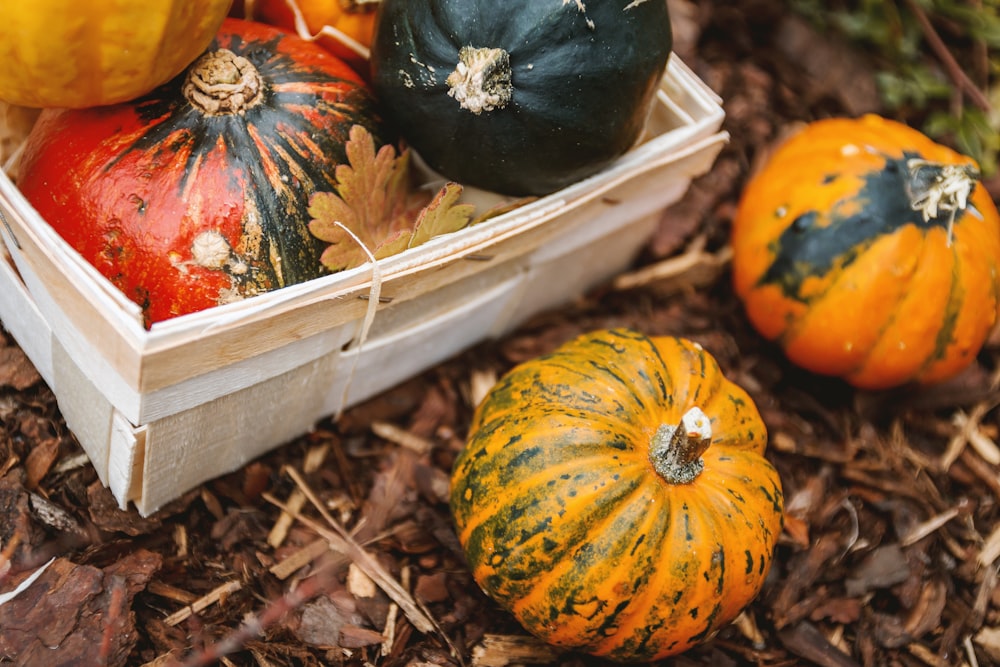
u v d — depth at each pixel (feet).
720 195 2.64
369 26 2.16
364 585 2.10
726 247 2.59
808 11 2.84
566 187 2.08
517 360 2.40
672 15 2.77
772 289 2.29
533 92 1.90
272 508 2.15
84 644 1.89
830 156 2.29
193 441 1.98
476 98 1.86
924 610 2.22
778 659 2.14
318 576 2.10
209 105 1.90
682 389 2.00
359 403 2.28
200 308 1.89
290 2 2.13
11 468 2.05
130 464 1.93
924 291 2.20
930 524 2.31
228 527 2.10
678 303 2.52
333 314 1.90
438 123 1.95
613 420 1.94
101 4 1.74
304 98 1.96
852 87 2.80
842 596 2.21
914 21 2.85
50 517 2.02
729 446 1.99
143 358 1.73
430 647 2.07
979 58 2.88
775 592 2.19
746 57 2.81
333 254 1.96
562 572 1.87
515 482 1.90
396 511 2.19
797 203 2.27
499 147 1.95
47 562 1.98
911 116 2.82
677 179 2.26
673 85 2.21
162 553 2.05
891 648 2.19
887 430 2.41
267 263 1.90
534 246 2.13
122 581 1.95
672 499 1.89
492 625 2.10
